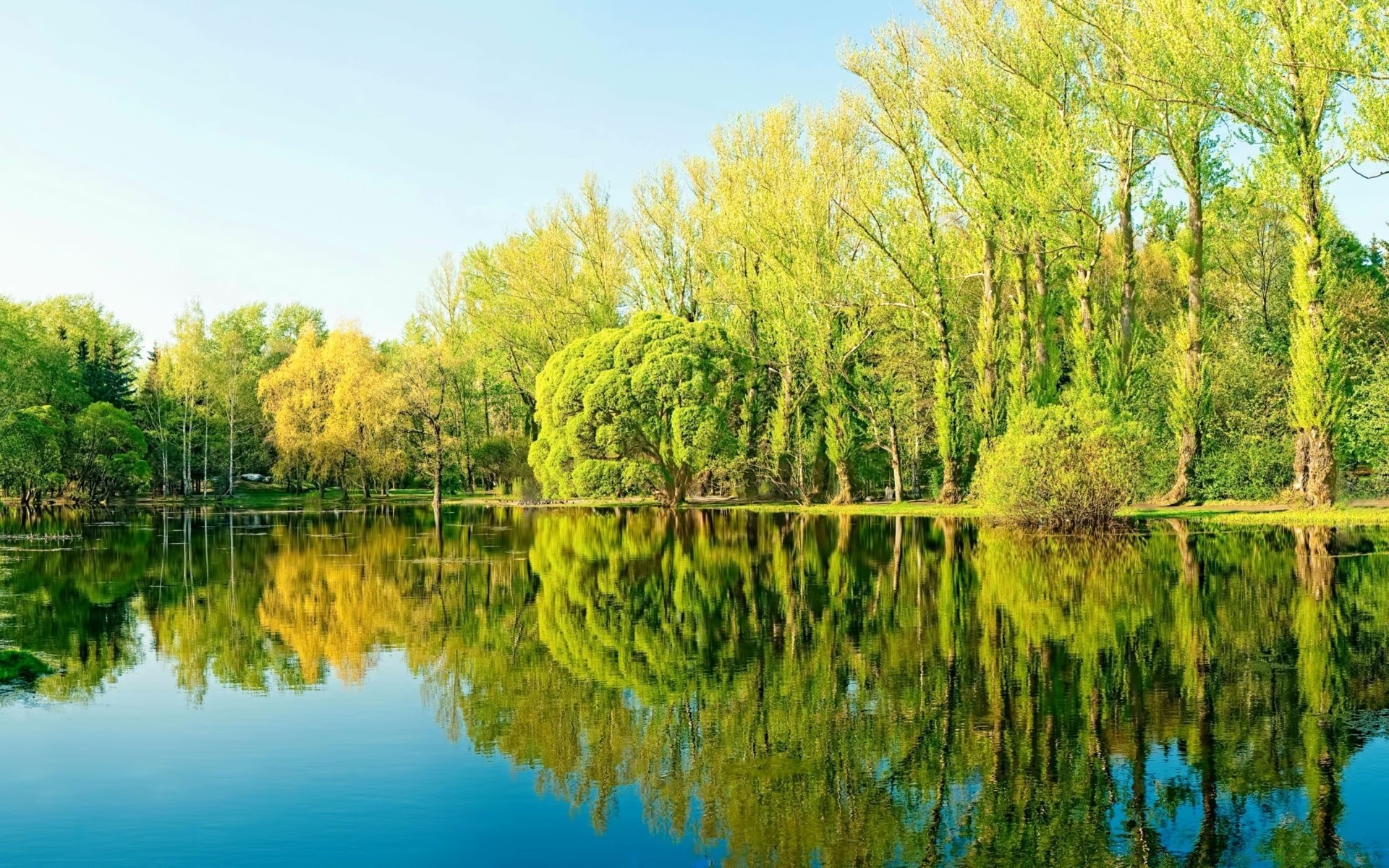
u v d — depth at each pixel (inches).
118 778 392.2
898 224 1815.9
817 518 1669.5
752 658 580.1
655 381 1948.8
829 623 678.5
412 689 526.9
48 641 664.4
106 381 2827.3
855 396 1921.8
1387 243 1840.6
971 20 1625.2
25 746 430.6
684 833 337.1
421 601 817.5
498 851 324.2
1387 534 1119.0
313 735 447.5
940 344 1776.6
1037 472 1237.7
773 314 1980.8
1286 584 786.8
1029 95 1590.8
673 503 2055.9
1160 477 1578.5
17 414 2198.6
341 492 2891.2
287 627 708.0
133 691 528.1
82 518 1967.3
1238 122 1326.3
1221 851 314.2
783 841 331.3
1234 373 1611.7
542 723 462.0
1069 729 433.7
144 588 908.6
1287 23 1229.1
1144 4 1342.3
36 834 336.5
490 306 2765.7
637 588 871.7
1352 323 1752.0
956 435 1771.7
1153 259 2337.6
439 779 390.3
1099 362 1595.7
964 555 1045.2
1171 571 871.7
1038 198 1530.5
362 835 337.4
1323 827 329.4
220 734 447.5
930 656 569.3
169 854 321.1
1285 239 2086.6
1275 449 1473.9
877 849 322.7
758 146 2071.9
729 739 433.7
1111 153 1571.1
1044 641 598.5
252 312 3759.8
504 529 1584.6
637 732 446.3
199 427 2891.2
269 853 322.0
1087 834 330.0
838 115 1893.5
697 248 2201.0
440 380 2551.7
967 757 403.5
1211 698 471.2
